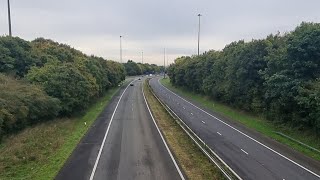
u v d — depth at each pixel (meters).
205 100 71.06
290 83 34.84
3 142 30.31
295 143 32.22
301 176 22.88
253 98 48.09
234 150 29.70
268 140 33.69
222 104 61.81
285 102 35.78
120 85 118.88
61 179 21.70
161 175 22.44
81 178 21.88
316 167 24.92
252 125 41.78
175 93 91.88
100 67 83.38
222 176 22.30
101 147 30.20
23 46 59.44
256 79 48.47
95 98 67.94
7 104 32.16
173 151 28.69
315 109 31.09
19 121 34.56
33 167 24.17
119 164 24.92
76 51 87.50
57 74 46.53
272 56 40.03
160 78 179.50
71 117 47.28
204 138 34.50
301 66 35.28
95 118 47.56
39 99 38.16
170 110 53.84
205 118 47.84
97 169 23.73
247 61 49.25
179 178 21.88
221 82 63.41
